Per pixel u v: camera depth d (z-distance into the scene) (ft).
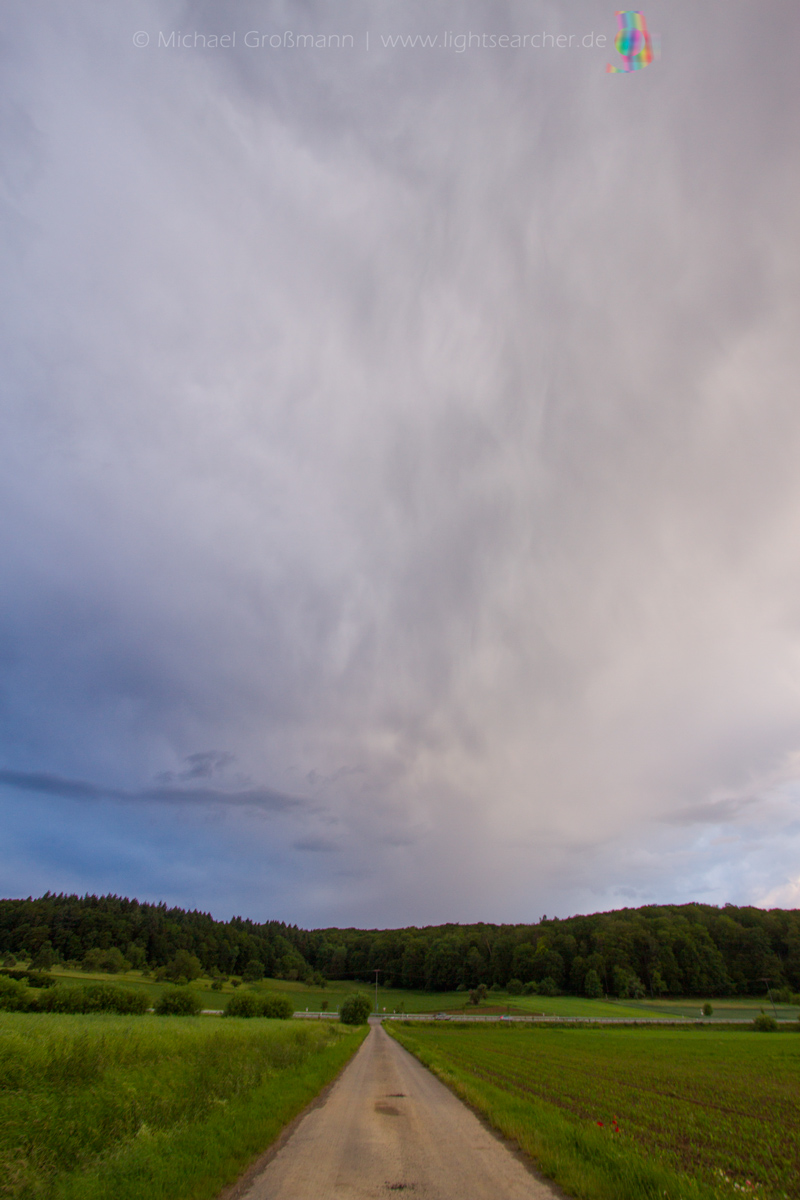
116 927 521.24
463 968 571.69
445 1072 89.66
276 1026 133.69
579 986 492.54
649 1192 30.22
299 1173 34.50
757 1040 216.13
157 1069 51.88
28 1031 56.85
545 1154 37.68
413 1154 39.99
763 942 498.69
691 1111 66.85
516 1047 167.63
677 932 499.92
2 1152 29.60
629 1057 140.36
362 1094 69.36
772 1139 52.65
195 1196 28.37
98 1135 34.37
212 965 552.82
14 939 474.08
